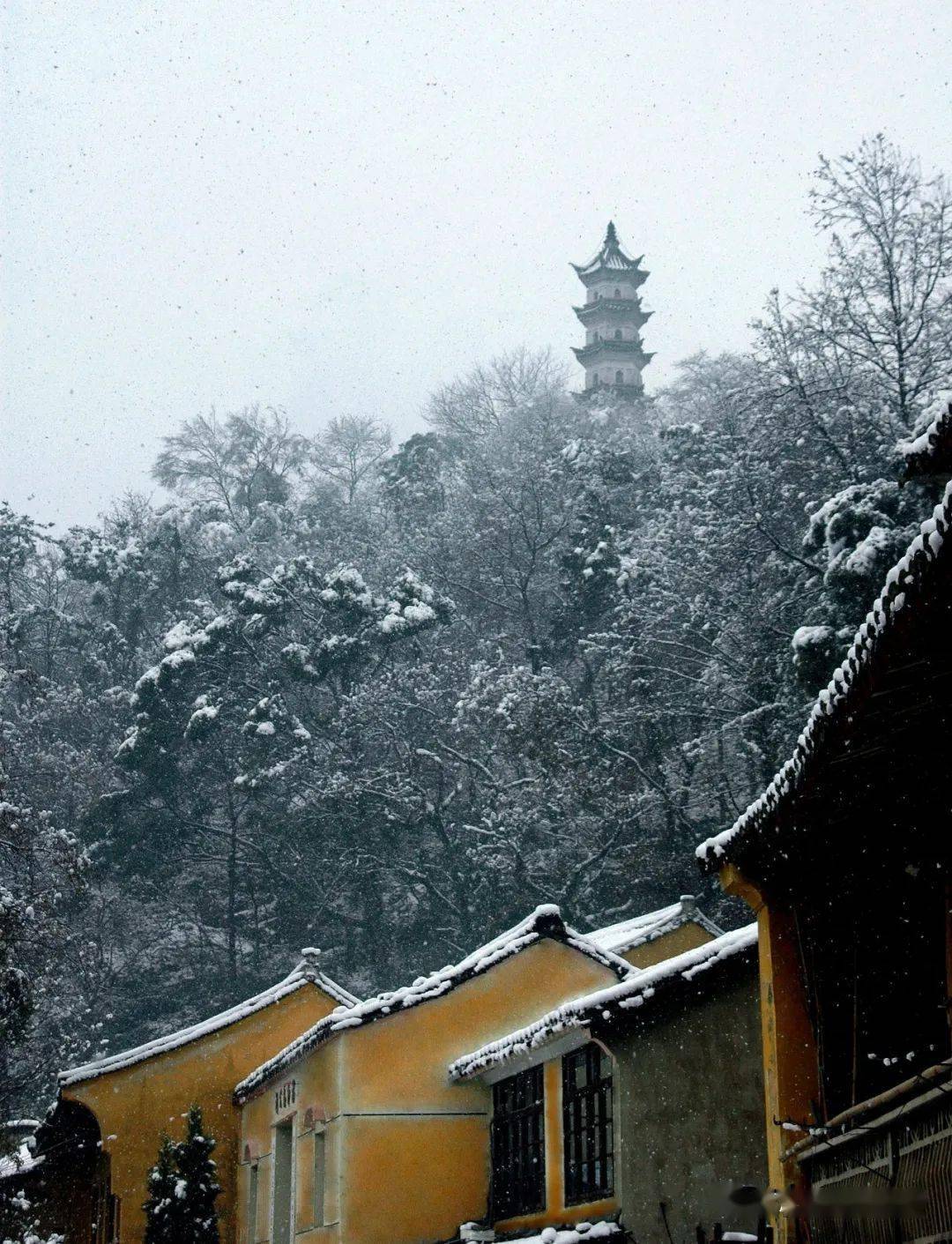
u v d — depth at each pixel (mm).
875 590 32188
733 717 43250
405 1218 20703
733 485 43188
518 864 48062
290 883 55250
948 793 10609
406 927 53656
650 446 67375
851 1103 11969
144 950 55156
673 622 45094
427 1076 21547
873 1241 9820
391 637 57312
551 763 46156
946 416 7480
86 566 70375
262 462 88312
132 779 57375
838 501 34406
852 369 41062
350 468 89125
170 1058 26328
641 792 45625
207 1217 23875
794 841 11789
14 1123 30828
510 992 22266
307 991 27312
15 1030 25859
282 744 55844
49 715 60500
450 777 53875
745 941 15102
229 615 58562
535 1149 19438
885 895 11984
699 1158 15250
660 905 44562
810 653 32688
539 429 70562
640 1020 15984
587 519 57625
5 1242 26781
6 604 67250
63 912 48156
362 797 52219
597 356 98938
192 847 57094
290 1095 23594
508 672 52312
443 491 73812
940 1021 11430
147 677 56750
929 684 9117
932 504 33125
